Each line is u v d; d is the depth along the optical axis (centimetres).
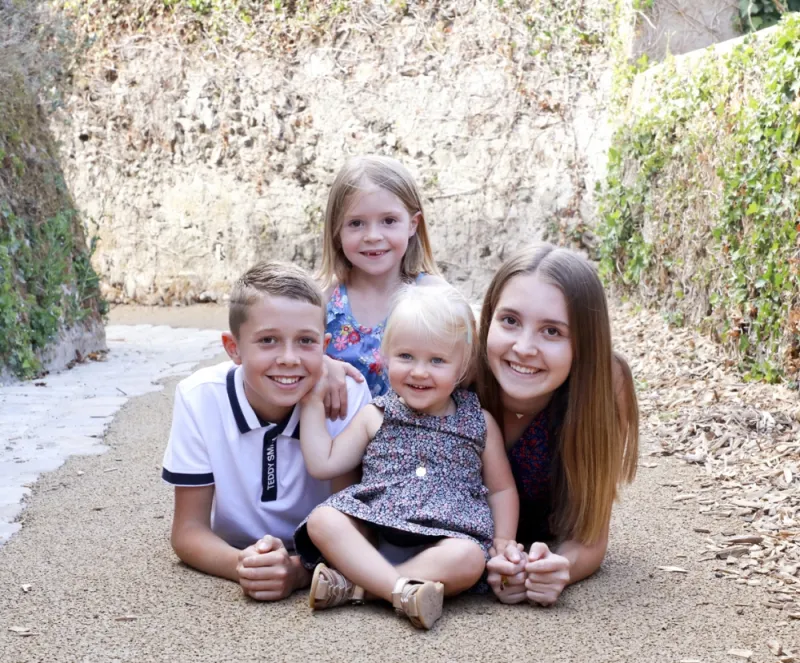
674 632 224
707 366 541
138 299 1094
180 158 1067
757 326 501
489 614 234
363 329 332
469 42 970
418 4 982
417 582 229
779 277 474
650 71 770
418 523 242
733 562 274
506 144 963
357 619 229
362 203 322
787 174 476
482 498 258
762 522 308
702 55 654
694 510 324
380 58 997
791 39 482
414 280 346
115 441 425
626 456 281
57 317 623
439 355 251
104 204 1097
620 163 812
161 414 484
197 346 751
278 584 239
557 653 211
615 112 868
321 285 340
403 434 257
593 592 250
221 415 267
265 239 1045
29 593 246
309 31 1012
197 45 1050
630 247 780
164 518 313
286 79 1024
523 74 955
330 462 261
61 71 714
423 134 988
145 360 678
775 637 222
